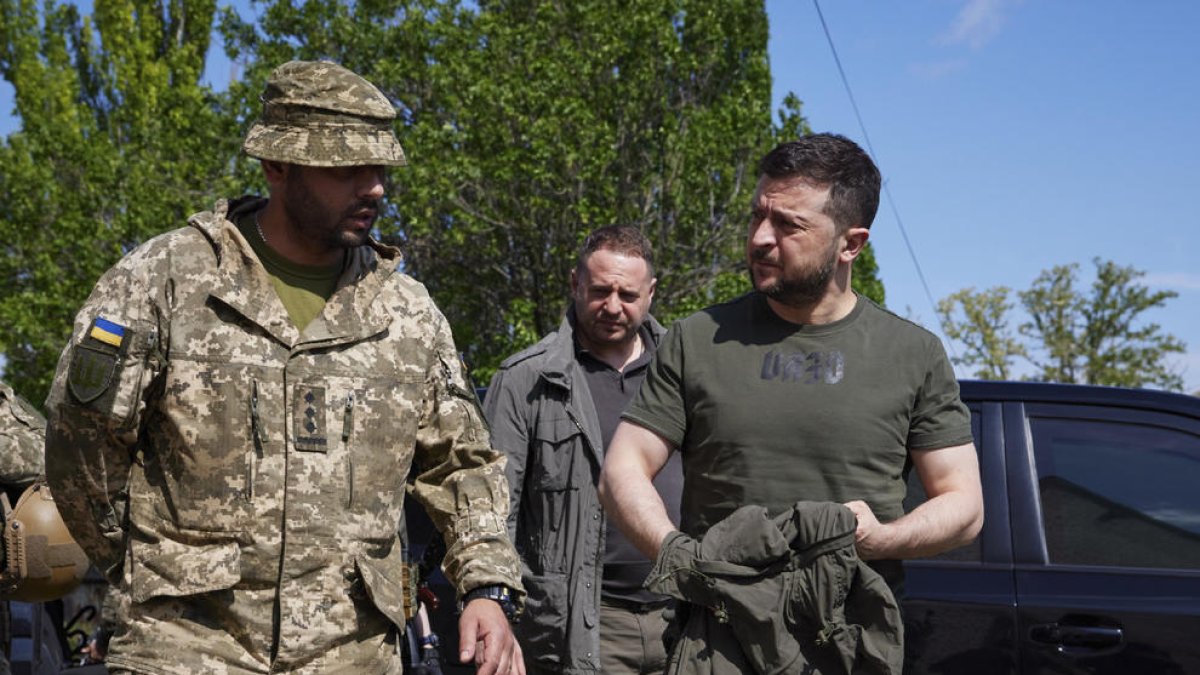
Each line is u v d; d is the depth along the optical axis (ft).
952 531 8.57
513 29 54.65
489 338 58.18
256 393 7.66
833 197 8.63
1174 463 13.30
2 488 11.80
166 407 7.61
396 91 56.18
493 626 7.82
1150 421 13.50
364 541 7.88
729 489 8.81
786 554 8.32
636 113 52.90
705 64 56.49
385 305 8.22
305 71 7.83
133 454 7.77
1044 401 13.64
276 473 7.66
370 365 8.02
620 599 12.71
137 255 7.76
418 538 13.82
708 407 8.95
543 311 56.49
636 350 13.67
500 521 8.26
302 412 7.74
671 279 54.34
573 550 12.58
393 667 8.09
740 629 8.34
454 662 13.69
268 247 8.00
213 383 7.61
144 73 73.82
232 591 7.57
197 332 7.64
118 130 73.15
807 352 8.86
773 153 8.85
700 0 56.24
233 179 56.54
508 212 53.47
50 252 60.54
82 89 75.00
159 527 7.64
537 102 51.52
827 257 8.65
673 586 8.38
